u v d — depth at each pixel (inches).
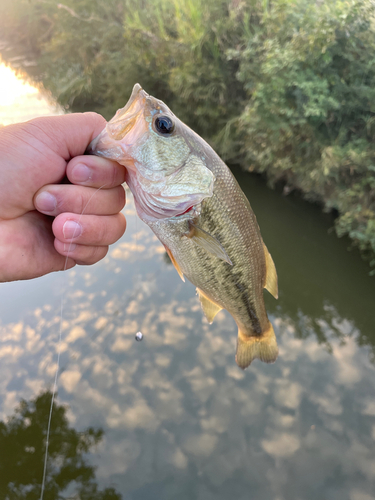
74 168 9.3
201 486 17.8
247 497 17.3
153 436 19.5
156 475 18.1
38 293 26.0
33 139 9.2
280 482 17.9
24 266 10.1
